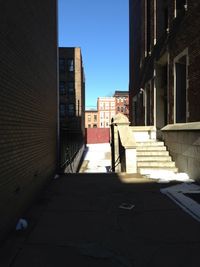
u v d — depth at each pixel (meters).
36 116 8.73
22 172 6.84
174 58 13.89
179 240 5.43
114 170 17.89
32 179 7.93
